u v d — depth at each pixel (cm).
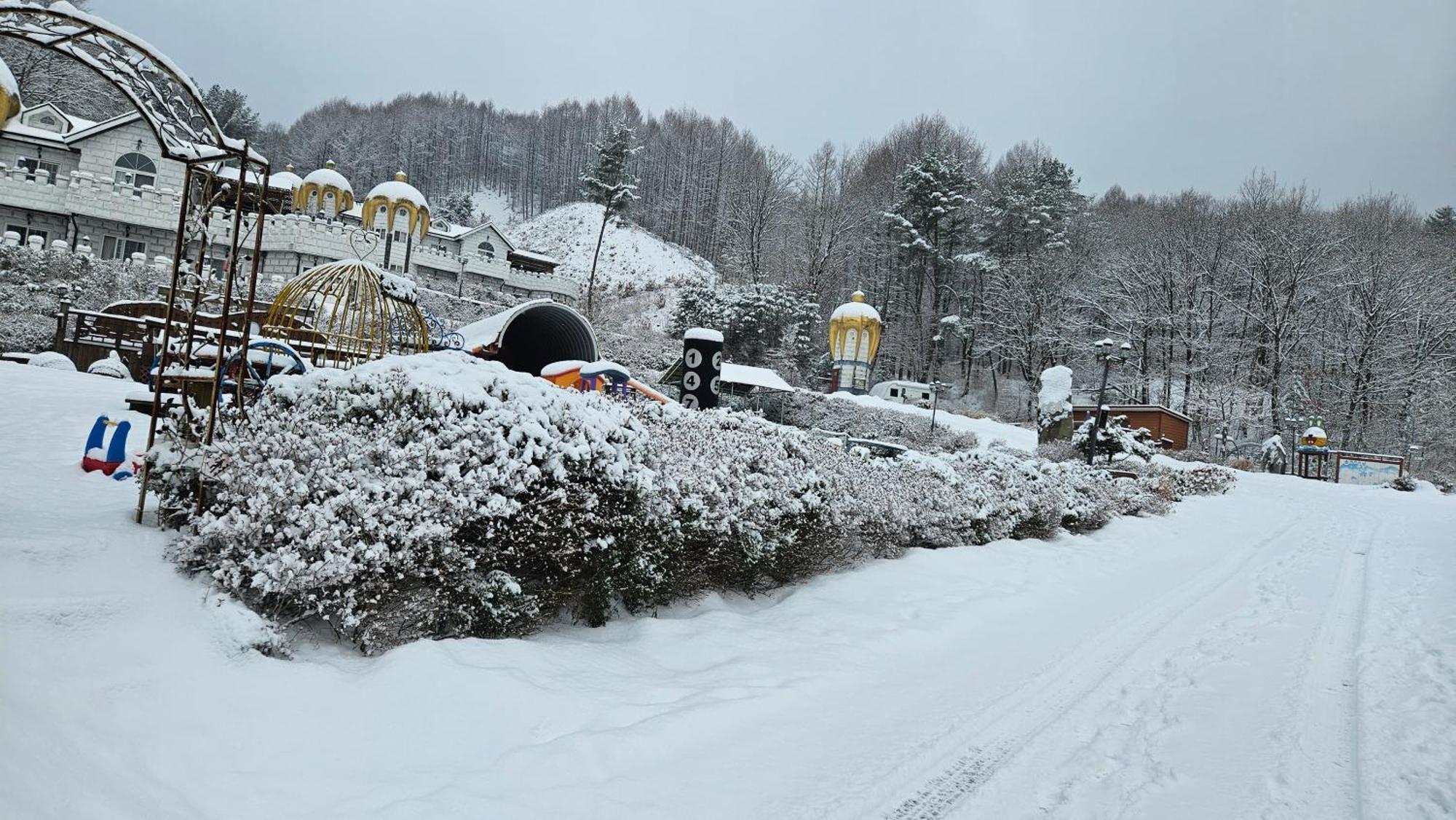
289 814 324
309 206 4497
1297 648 668
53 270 2902
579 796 360
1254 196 5566
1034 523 1270
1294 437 4903
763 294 5391
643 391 1423
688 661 570
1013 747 453
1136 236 6209
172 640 416
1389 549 1281
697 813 357
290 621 462
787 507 756
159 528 570
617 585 609
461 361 587
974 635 705
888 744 448
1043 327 5519
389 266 4012
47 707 343
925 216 6400
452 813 333
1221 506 2031
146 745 344
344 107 12238
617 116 11300
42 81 4694
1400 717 496
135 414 1135
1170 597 891
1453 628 715
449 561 488
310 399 573
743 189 7138
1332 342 5056
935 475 1164
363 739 387
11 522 535
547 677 477
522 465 521
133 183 3803
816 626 675
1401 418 4900
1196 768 426
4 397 1172
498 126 12219
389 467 498
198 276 629
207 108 596
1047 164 6581
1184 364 5197
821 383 5581
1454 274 5034
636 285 7450
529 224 9550
